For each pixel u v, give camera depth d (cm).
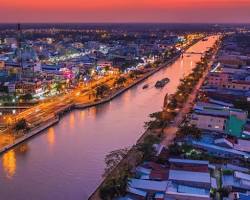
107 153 18875
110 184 13725
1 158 18212
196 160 16325
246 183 14375
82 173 16600
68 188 15262
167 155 17062
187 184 14225
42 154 18762
